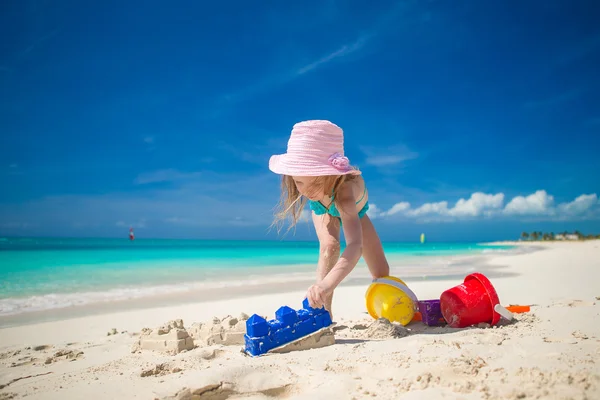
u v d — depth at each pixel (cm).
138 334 409
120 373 258
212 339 326
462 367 211
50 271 1115
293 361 251
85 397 214
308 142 322
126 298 669
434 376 204
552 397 164
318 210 368
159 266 1329
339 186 337
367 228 401
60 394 224
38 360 322
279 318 293
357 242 324
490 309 344
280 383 217
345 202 335
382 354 256
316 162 319
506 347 254
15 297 685
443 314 365
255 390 211
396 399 185
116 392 219
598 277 775
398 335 327
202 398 203
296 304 589
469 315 345
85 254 2028
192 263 1492
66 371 286
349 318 441
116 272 1120
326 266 376
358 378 216
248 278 991
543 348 246
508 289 612
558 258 1453
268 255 2150
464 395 179
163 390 207
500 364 217
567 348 244
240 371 227
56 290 770
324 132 325
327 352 270
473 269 1143
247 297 671
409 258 1795
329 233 379
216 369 229
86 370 277
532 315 373
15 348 365
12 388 246
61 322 485
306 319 297
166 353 308
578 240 5100
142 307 586
